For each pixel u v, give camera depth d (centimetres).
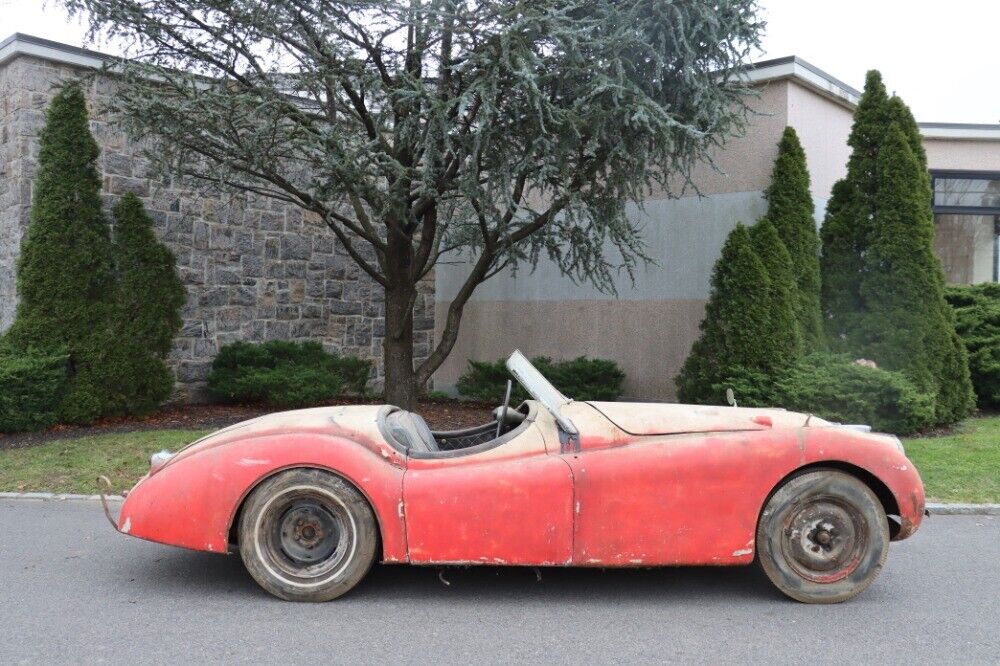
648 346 1242
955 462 791
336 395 1200
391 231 985
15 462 795
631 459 422
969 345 1177
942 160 1470
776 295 991
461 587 454
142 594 441
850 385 929
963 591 456
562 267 1058
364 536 421
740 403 951
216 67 884
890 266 1041
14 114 1075
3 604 424
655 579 474
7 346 955
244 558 428
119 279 1032
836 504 431
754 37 827
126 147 1138
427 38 822
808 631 390
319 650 362
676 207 1213
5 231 1102
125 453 827
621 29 752
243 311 1280
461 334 1520
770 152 1125
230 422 1051
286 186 878
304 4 782
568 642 373
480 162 833
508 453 432
